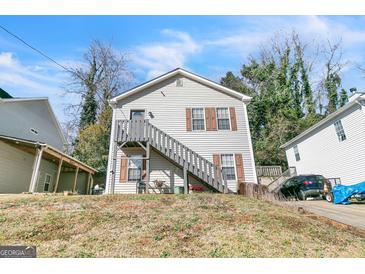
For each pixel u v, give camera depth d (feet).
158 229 16.12
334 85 96.58
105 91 96.37
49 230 15.64
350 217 23.26
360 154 43.47
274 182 60.59
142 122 39.09
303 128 85.92
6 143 42.14
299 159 64.80
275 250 13.60
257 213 20.90
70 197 26.40
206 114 44.01
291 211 23.13
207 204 23.76
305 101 95.25
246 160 41.29
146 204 23.20
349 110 46.47
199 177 37.22
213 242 14.33
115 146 38.09
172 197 26.81
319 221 20.45
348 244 15.10
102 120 85.92
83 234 15.11
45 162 54.80
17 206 21.72
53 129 66.49
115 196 27.09
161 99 44.70
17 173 45.14
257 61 111.24
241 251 13.29
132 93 44.78
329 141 52.49
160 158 40.93
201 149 41.60
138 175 40.16
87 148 77.87
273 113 93.76
